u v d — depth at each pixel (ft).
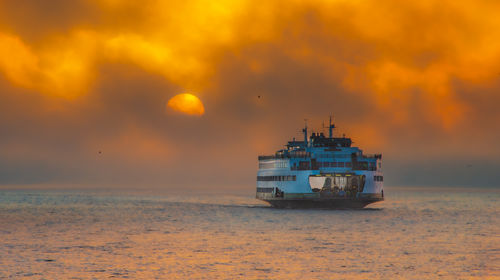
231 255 590.96
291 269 515.50
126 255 589.73
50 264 535.60
